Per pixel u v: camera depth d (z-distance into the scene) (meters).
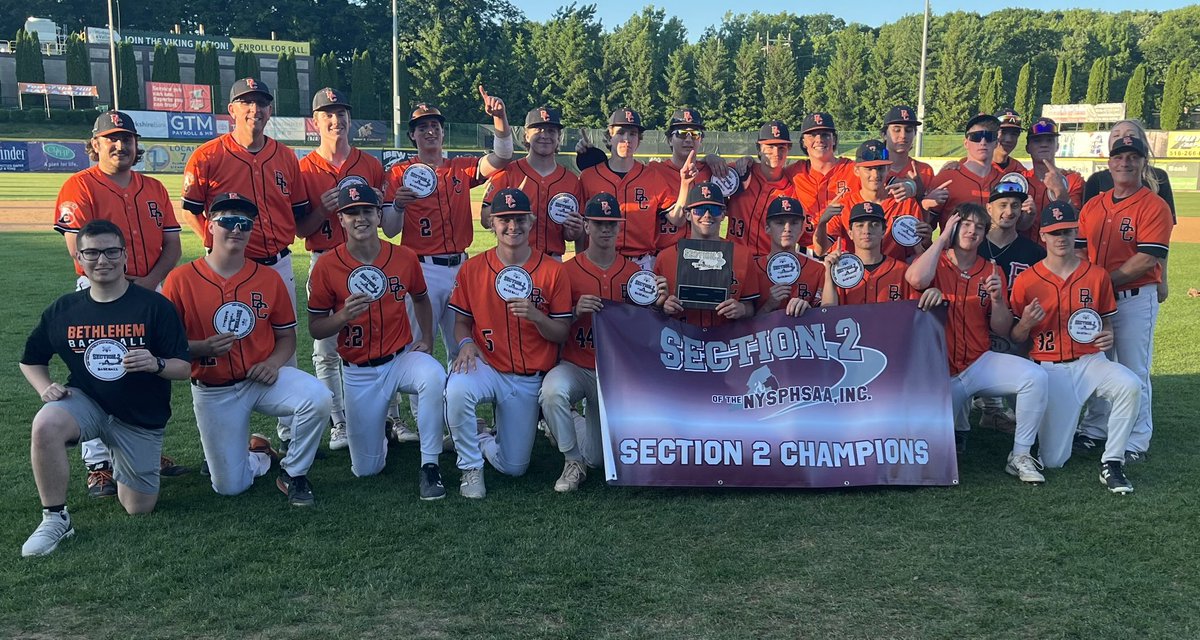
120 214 5.63
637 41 66.62
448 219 6.92
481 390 5.45
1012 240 6.46
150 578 4.22
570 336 5.90
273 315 5.36
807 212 7.21
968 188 6.97
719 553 4.52
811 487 5.46
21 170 42.59
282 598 4.05
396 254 5.72
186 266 5.21
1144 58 84.62
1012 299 5.91
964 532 4.77
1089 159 39.69
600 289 5.89
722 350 5.80
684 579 4.23
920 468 5.52
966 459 6.10
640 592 4.10
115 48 60.00
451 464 6.06
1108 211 6.23
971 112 65.56
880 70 65.00
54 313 4.75
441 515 5.05
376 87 70.75
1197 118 64.62
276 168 6.23
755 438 5.54
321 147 6.72
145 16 81.75
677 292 5.72
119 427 4.82
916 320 5.79
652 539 4.70
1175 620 3.86
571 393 5.56
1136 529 4.80
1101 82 67.88
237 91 6.05
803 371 5.73
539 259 5.70
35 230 19.34
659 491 5.47
